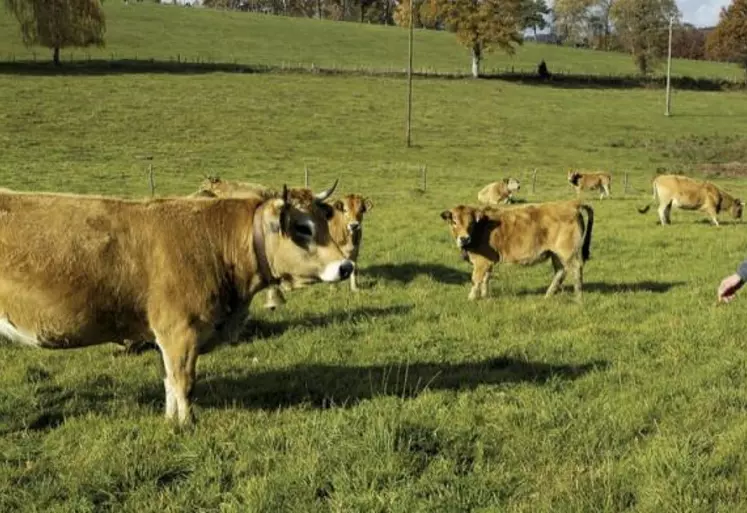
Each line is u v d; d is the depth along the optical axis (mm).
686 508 5270
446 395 7766
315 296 13250
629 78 92062
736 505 5328
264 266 7184
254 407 7547
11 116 48750
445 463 5965
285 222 6961
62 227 6609
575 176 35344
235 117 55031
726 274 15375
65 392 7988
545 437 6586
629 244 19734
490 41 84188
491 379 8469
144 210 6938
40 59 74188
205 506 5531
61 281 6531
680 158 53281
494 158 49250
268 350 9766
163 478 5988
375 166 42688
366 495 5449
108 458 6180
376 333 10641
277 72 76312
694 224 24000
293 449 6258
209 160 41250
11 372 8648
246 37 99188
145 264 6766
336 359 9375
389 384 8266
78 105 53812
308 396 7816
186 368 6906
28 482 5867
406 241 19469
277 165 41156
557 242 13188
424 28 124500
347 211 13664
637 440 6484
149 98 58438
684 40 140000
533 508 5355
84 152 41062
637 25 95625
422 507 5332
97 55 79750
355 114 60125
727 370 8445
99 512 5461
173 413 7086
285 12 165500
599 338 10234
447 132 56844
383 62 91562
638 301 12828
